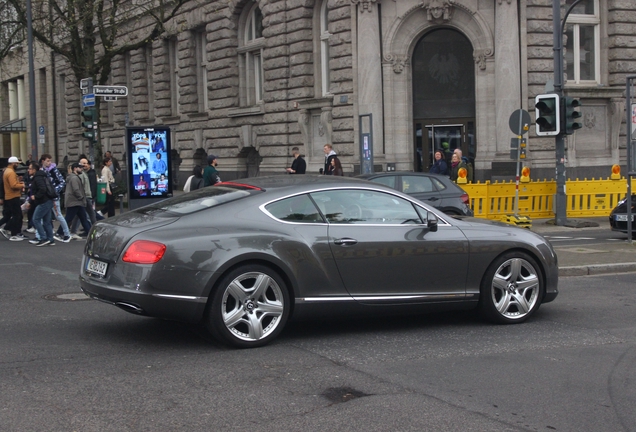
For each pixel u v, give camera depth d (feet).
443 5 83.30
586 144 84.94
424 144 86.79
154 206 25.55
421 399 18.76
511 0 80.43
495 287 27.07
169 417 17.30
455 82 85.51
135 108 134.72
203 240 22.94
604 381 20.45
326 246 24.43
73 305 30.78
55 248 53.21
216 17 111.04
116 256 23.07
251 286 23.63
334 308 24.64
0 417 17.22
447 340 25.12
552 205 70.49
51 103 167.53
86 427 16.63
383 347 24.11
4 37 96.73
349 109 87.61
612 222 53.11
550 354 23.29
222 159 112.88
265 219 24.12
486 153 82.94
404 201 26.17
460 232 26.45
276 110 99.09
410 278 25.58
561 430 16.78
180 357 22.63
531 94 81.30
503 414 17.74
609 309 30.45
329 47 90.68
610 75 86.17
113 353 23.07
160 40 125.90
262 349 23.66
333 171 67.97
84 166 61.62
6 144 192.24
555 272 28.14
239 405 18.19
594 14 85.61
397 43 85.66
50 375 20.65
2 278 38.37
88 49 89.86
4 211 60.44
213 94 114.01
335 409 17.94
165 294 22.44
